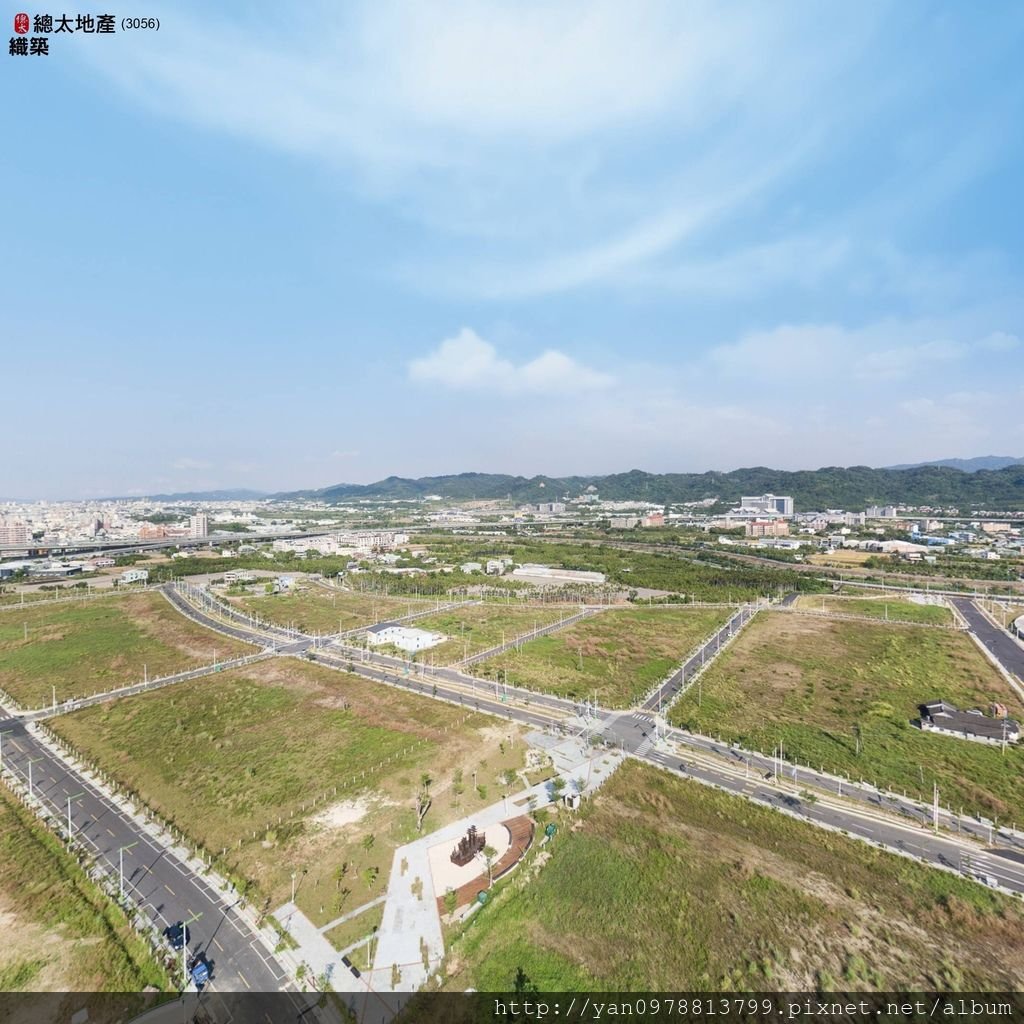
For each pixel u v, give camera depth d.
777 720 121.12
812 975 58.81
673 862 75.44
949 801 90.62
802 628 197.75
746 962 60.41
